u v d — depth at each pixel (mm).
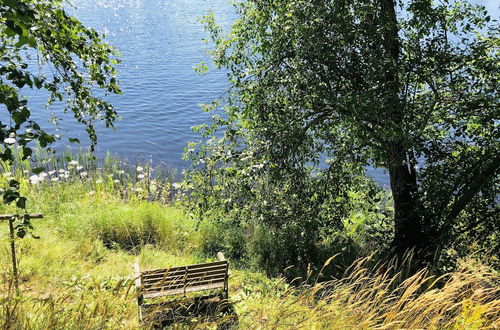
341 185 9258
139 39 46844
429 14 7930
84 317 3420
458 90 8039
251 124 9273
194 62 39438
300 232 9750
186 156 9430
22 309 3551
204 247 11492
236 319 4602
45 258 7961
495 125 8266
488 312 3291
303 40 7816
